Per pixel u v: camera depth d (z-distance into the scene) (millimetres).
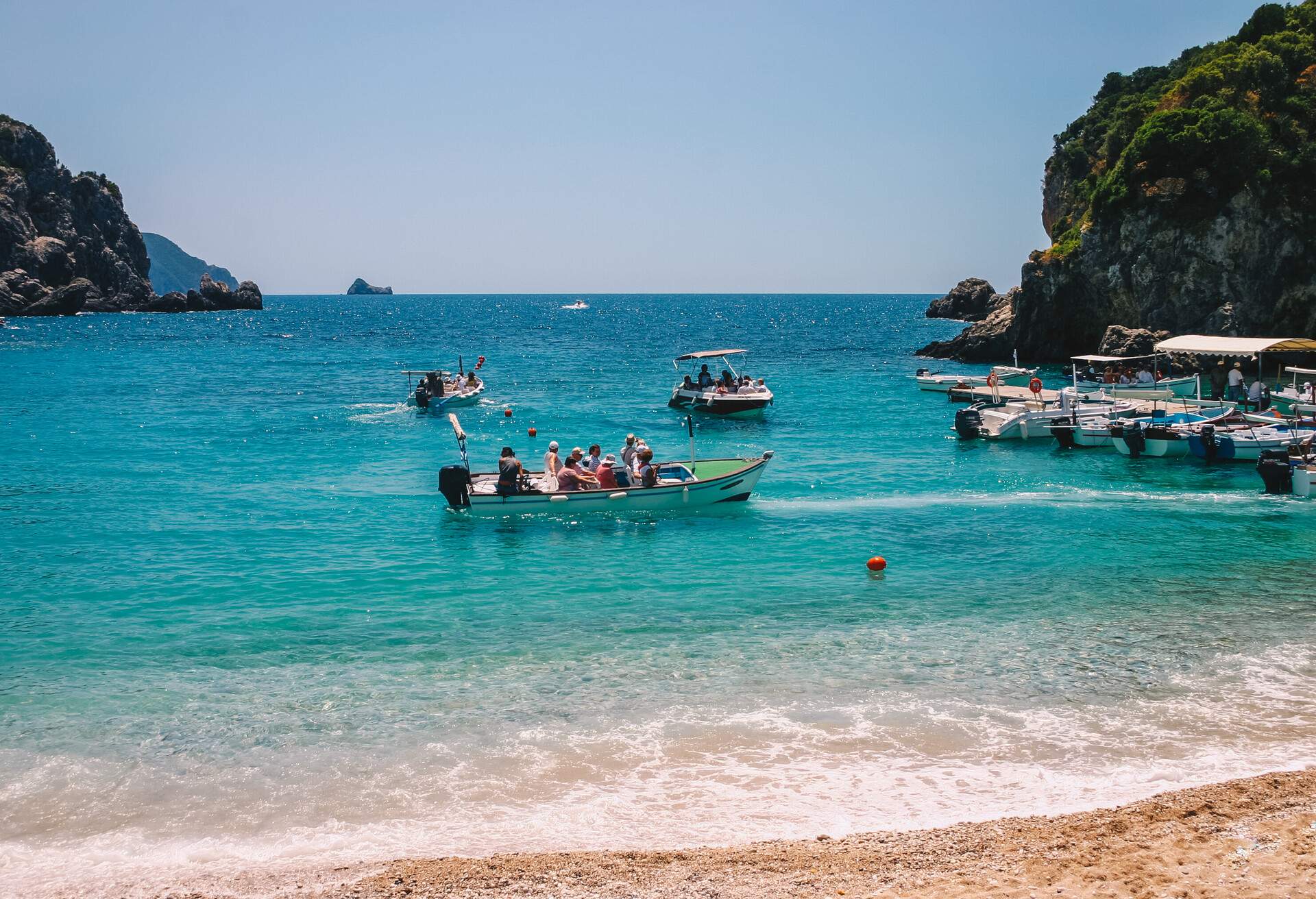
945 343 84250
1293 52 72000
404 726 12328
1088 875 8688
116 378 65812
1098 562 19922
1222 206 65312
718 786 10805
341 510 25312
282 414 46906
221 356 88375
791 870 9039
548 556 20656
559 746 11734
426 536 22469
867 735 11969
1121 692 13195
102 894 8984
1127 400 44281
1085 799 10414
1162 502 26188
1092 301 72562
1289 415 38125
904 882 8734
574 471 24906
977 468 31828
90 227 182875
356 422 44219
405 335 131500
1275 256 65000
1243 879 8539
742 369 72875
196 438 38969
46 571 19547
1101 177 79750
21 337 113750
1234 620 16172
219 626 16188
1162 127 67375
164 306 195375
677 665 14320
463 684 13648
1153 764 11172
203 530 23016
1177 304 66875
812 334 131375
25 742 11930
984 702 12914
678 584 18500
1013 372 61156
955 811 10242
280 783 10961
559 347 105000
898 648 14977
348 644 15305
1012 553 20719
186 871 9336
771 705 12844
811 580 18797
